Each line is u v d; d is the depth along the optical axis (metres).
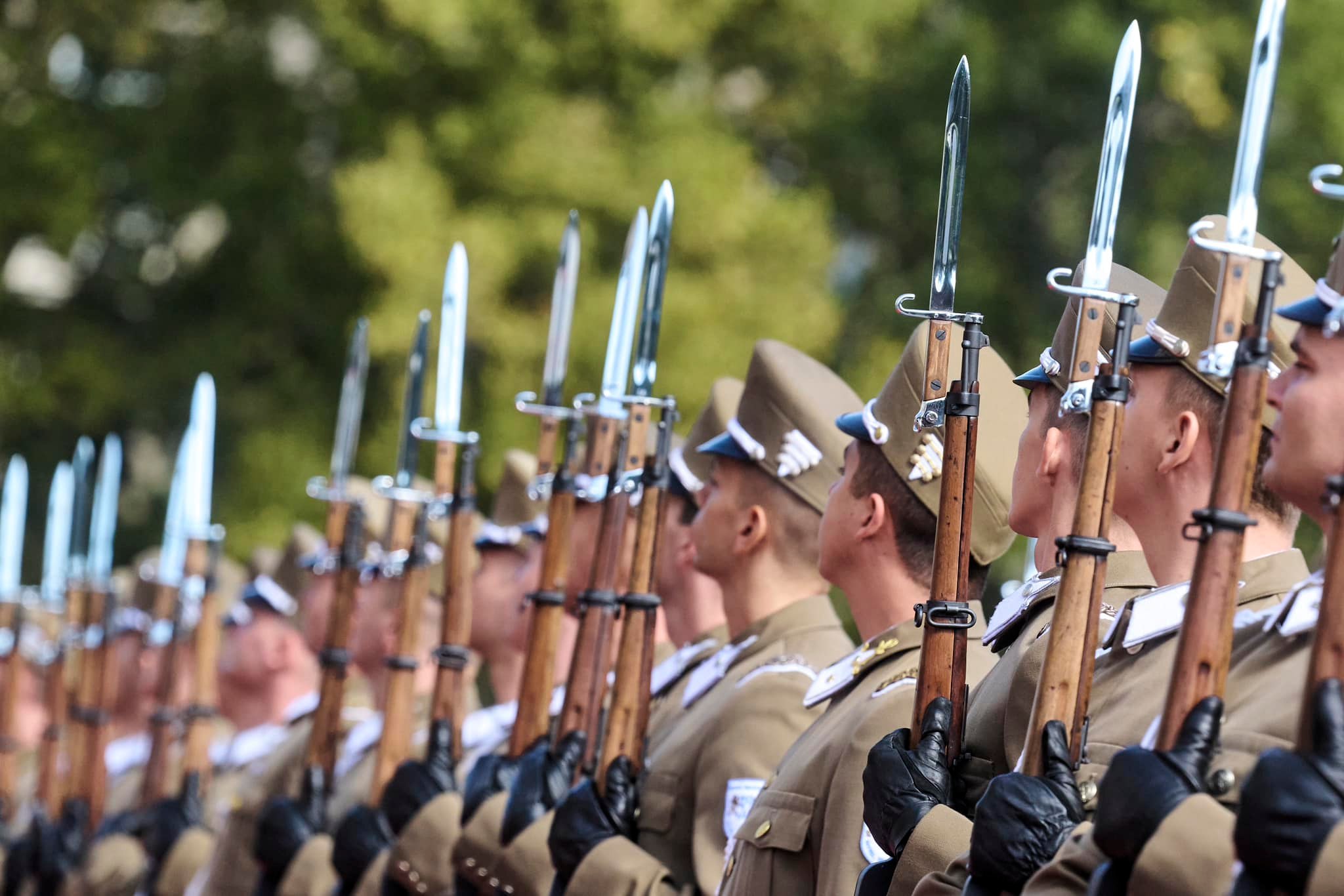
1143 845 10.16
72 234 60.56
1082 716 11.64
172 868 29.34
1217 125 50.59
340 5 54.81
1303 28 50.72
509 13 54.25
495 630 25.78
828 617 18.16
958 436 13.02
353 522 25.00
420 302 51.91
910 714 14.55
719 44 57.16
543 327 52.03
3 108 61.84
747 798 17.00
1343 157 50.19
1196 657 10.30
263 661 33.03
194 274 61.12
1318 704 9.27
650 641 17.56
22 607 42.44
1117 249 50.81
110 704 35.41
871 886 13.17
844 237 58.56
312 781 24.88
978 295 51.97
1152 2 51.28
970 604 15.50
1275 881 9.25
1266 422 12.12
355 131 55.09
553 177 53.12
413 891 20.92
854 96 56.66
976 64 52.81
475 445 21.77
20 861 36.38
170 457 61.50
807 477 18.05
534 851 18.25
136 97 62.78
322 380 57.62
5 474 61.28
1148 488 12.43
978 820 11.58
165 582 34.47
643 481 17.70
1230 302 10.38
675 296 51.91
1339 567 9.31
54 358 60.78
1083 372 11.82
